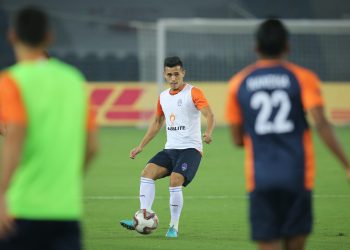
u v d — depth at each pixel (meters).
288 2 135.75
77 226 16.39
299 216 18.94
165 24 100.75
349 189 50.41
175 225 33.38
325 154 75.00
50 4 134.50
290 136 18.98
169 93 34.34
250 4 136.62
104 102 106.62
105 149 78.31
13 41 16.66
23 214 15.84
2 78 15.99
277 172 18.84
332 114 107.12
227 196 47.56
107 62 121.12
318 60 122.06
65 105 16.33
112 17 135.75
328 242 31.61
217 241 32.06
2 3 128.50
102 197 46.84
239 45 122.31
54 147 16.12
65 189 16.16
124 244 31.28
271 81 19.08
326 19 135.25
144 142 35.16
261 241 19.05
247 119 19.28
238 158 71.38
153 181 33.03
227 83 107.31
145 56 118.56
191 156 33.66
